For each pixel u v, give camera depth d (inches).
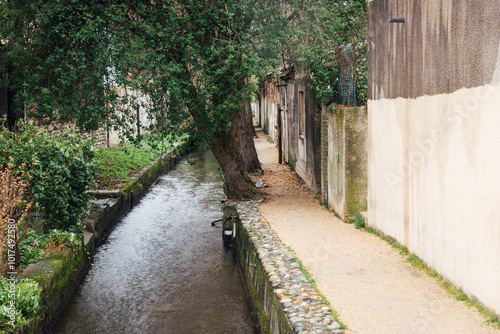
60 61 431.2
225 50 455.5
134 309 321.1
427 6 261.4
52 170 333.4
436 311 215.0
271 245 319.3
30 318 248.4
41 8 411.2
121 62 419.2
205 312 317.1
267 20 458.3
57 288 304.5
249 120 701.9
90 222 442.3
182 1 448.8
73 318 306.3
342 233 359.3
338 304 226.4
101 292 347.9
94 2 433.4
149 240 475.2
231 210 450.9
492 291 204.5
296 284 247.4
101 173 624.4
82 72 436.8
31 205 330.6
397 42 305.9
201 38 454.6
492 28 199.9
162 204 629.3
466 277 226.8
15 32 433.4
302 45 463.5
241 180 522.9
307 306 219.1
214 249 446.3
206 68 446.0
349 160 389.1
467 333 192.2
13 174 310.8
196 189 721.6
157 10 438.0
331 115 430.6
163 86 439.8
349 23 463.5
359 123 386.0
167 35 427.5
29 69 450.9
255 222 388.5
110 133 891.4
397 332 195.3
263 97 1421.0
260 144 1079.6
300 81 624.4
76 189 363.6
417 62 276.7
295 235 355.9
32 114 442.0
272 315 245.9
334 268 278.7
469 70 219.6
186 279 374.3
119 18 415.2
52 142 341.1
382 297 233.8
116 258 422.6
